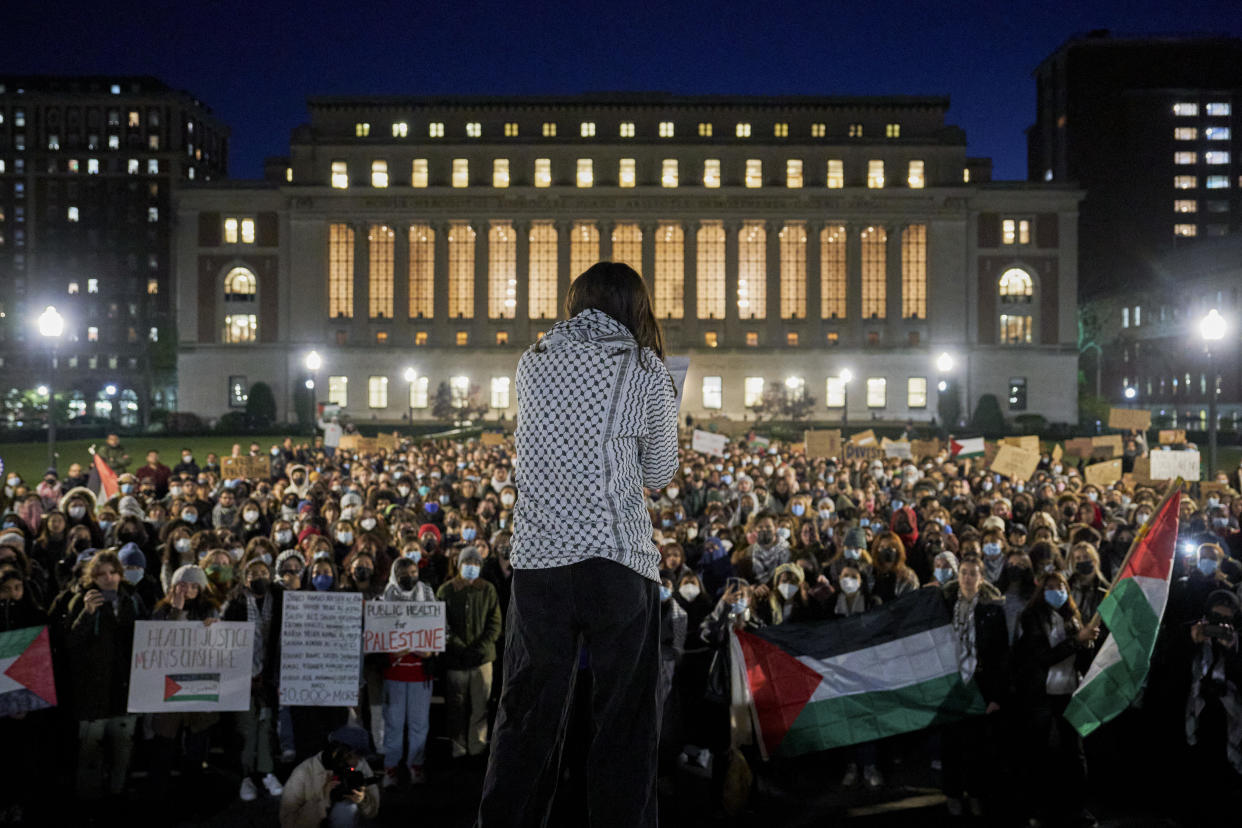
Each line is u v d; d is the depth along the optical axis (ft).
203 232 325.21
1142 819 30.89
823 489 71.51
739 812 31.45
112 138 504.84
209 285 324.39
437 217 323.57
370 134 330.34
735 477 82.48
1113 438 108.47
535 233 326.44
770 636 32.17
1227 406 347.15
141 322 502.79
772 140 325.62
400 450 120.26
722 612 32.76
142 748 38.40
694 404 323.37
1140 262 440.45
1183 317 376.48
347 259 326.03
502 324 324.39
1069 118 452.76
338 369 322.14
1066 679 30.78
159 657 32.12
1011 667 30.91
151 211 504.43
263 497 65.41
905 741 36.22
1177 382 377.50
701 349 324.19
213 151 547.90
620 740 10.95
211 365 322.55
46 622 32.48
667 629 34.06
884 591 41.27
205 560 39.22
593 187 320.29
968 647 31.35
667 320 325.01
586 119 331.57
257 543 40.14
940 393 302.66
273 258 325.21
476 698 37.40
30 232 501.97
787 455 113.70
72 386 497.87
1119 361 421.18
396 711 34.86
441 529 58.34
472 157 326.44
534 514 11.31
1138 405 404.98
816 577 42.29
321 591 35.06
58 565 43.60
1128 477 80.12
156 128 506.07
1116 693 29.68
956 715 31.50
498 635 38.04
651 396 11.64
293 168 327.47
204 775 36.04
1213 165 442.91
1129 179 444.96
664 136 330.75
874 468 88.48
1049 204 323.98
